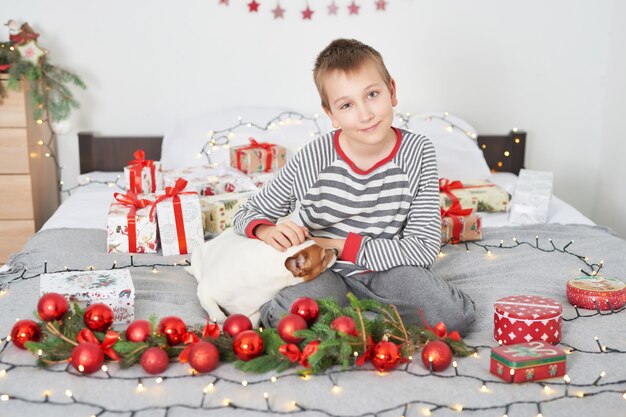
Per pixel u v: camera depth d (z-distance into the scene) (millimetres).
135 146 3121
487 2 3152
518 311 1464
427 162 1754
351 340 1329
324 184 1725
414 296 1627
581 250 2125
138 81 3133
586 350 1438
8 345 1439
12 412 1188
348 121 1583
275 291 1613
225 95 3180
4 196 2832
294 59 3162
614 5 3150
